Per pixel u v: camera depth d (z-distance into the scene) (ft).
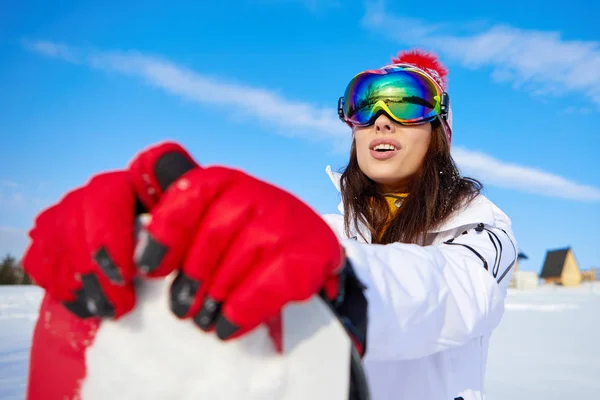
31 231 1.72
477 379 4.35
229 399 1.52
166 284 1.59
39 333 1.87
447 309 2.69
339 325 1.74
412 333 2.48
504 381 13.76
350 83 5.27
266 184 1.57
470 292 2.88
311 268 1.42
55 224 1.62
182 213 1.39
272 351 1.61
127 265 1.41
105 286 1.46
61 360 1.73
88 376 1.65
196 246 1.40
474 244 3.62
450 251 3.29
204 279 1.41
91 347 1.66
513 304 45.34
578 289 88.94
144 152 1.63
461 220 4.42
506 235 4.09
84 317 1.63
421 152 5.03
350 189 5.52
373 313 2.23
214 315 1.42
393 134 4.97
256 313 1.38
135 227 1.52
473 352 4.36
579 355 18.06
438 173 4.96
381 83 5.00
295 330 1.67
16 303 30.50
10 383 10.36
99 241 1.41
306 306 1.71
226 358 1.55
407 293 2.47
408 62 5.86
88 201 1.49
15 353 13.98
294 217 1.48
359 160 5.27
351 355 1.78
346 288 1.97
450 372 4.12
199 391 1.53
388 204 5.30
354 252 2.42
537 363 16.51
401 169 4.99
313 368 1.65
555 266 131.34
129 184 1.56
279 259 1.39
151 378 1.54
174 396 1.53
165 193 1.59
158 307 1.58
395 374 3.93
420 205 4.75
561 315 35.58
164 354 1.55
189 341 1.55
